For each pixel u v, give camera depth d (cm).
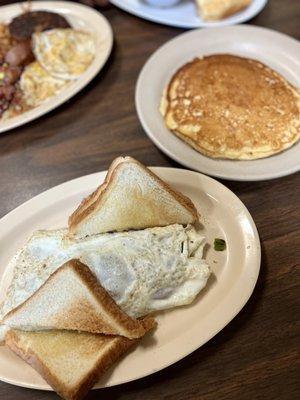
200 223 36
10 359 29
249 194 40
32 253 33
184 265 32
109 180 34
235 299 31
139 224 34
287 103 44
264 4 58
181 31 57
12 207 41
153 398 29
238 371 29
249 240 34
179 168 41
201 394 29
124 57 54
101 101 49
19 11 61
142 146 44
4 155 45
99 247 32
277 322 31
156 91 47
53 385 27
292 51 51
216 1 56
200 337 29
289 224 37
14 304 31
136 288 30
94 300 29
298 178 40
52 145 45
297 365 29
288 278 34
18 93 52
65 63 53
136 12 58
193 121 43
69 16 59
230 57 50
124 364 28
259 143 41
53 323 29
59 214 38
